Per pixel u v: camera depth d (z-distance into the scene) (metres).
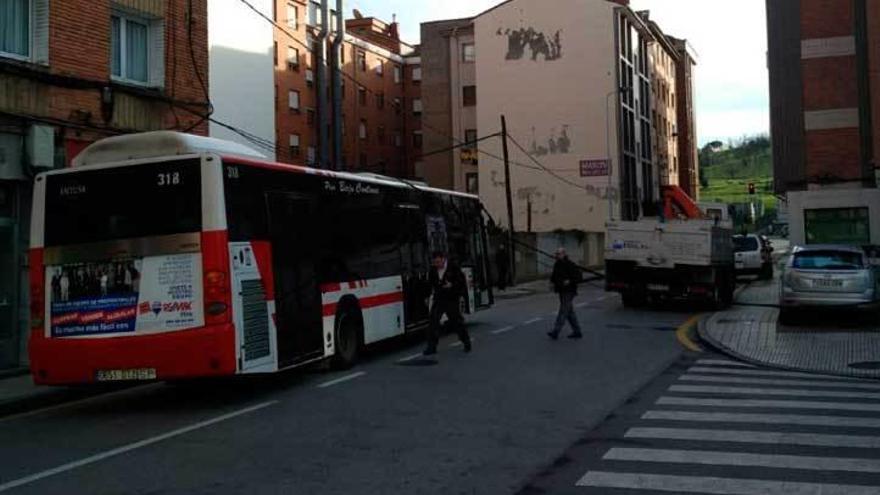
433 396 9.85
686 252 20.69
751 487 5.89
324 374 11.86
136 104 14.85
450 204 17.45
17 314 12.92
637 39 56.84
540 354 13.47
